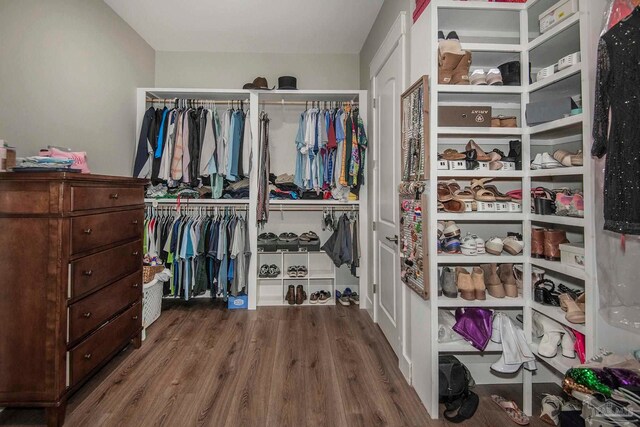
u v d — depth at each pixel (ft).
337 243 10.28
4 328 4.83
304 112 10.32
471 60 5.57
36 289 4.82
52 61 6.73
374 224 9.29
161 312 9.91
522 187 5.21
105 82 8.55
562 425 3.89
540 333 5.05
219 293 10.08
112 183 6.16
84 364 5.42
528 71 5.17
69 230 5.00
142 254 7.43
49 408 4.83
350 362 6.95
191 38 10.43
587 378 3.32
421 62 5.49
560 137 5.67
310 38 10.39
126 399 5.60
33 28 6.23
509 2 5.08
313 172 10.17
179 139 9.75
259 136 10.35
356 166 9.83
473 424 5.02
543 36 4.74
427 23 5.21
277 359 7.05
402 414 5.26
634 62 3.18
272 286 11.32
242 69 11.40
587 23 3.89
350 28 9.73
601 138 3.56
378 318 8.91
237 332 8.48
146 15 9.08
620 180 3.29
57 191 4.83
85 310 5.41
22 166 5.00
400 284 6.82
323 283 11.55
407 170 6.01
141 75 10.37
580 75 4.29
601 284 3.84
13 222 4.83
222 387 5.98
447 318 5.70
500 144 6.21
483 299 5.17
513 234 5.71
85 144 7.82
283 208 11.09
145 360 6.95
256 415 5.23
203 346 7.64
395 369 6.68
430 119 5.12
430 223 5.15
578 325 4.15
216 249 9.80
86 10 7.75
